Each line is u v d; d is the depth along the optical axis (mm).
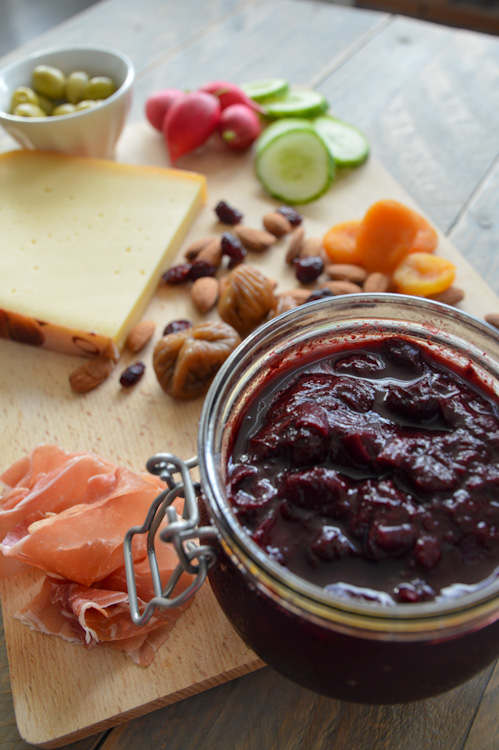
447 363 313
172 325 416
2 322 416
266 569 225
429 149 507
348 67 569
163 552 328
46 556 318
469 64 566
